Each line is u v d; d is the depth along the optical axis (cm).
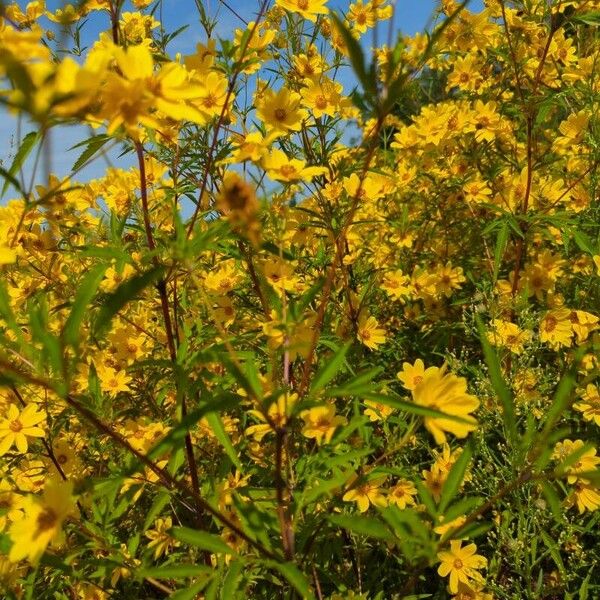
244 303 78
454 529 36
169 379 71
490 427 65
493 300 76
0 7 29
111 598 64
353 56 33
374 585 64
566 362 77
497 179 99
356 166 76
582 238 77
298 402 36
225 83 57
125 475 37
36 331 32
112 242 61
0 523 54
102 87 32
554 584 66
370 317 82
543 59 83
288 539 42
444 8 98
